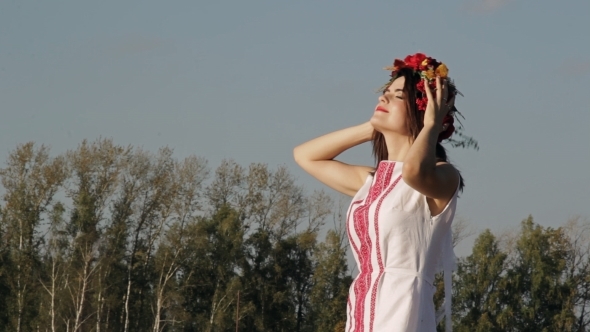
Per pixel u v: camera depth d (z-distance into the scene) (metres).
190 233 34.91
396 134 3.50
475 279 33.81
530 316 33.22
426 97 3.45
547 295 33.56
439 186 3.26
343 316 33.59
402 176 3.25
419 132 3.46
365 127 3.90
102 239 34.28
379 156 3.83
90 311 34.88
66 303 34.00
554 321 33.22
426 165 3.18
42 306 34.09
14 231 33.94
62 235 34.06
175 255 34.75
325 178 3.96
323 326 33.91
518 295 33.59
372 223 3.37
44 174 33.97
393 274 3.32
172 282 34.97
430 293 3.37
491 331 32.88
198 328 34.91
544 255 33.81
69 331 34.44
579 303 33.97
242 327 35.00
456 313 33.94
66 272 33.66
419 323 3.29
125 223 35.03
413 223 3.33
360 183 3.88
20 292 33.62
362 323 3.35
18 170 34.06
